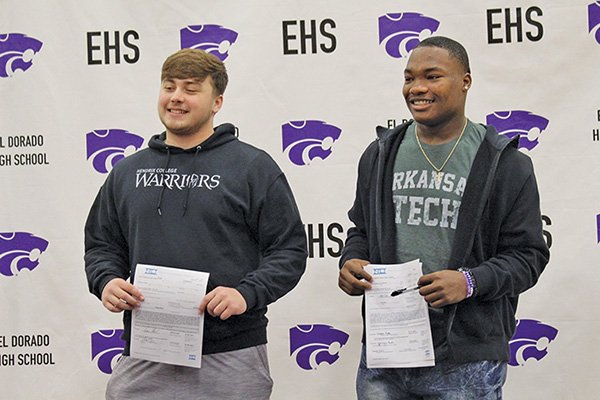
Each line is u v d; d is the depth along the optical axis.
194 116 2.17
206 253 2.12
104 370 2.87
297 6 2.84
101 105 2.87
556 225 2.77
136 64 2.87
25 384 2.88
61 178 2.88
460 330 2.12
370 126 2.83
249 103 2.85
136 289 2.10
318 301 2.83
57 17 2.88
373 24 2.82
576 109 2.77
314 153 2.84
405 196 2.19
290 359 2.84
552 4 2.77
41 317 2.88
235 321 2.15
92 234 2.31
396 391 2.24
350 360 2.82
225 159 2.19
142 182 2.20
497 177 2.13
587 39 2.76
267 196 2.18
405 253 2.17
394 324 2.13
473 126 2.21
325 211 2.83
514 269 2.08
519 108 2.78
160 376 2.15
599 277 2.76
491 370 2.13
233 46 2.86
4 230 2.88
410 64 2.16
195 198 2.14
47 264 2.88
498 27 2.79
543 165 2.78
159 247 2.14
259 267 2.17
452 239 2.13
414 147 2.22
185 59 2.17
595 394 2.77
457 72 2.14
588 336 2.77
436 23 2.80
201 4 2.86
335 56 2.83
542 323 2.78
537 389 2.79
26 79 2.88
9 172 2.88
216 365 2.13
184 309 2.08
